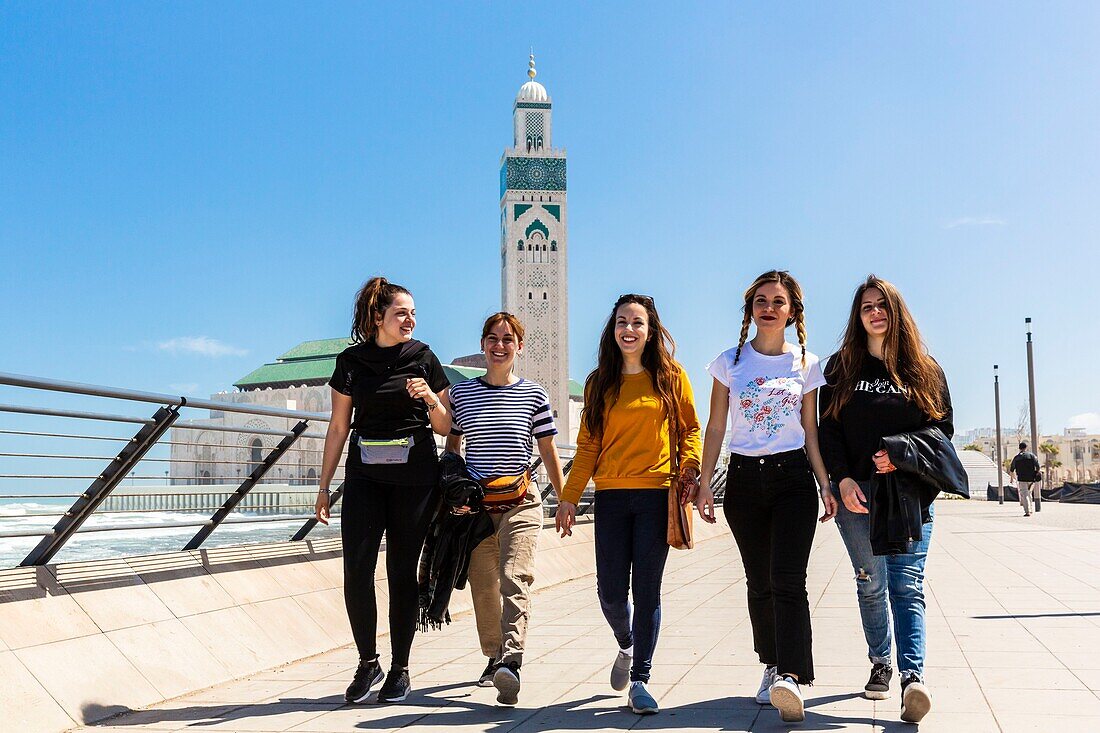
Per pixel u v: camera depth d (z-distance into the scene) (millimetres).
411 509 5438
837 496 4785
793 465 4773
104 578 5824
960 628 7262
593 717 4742
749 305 5055
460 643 7336
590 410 5234
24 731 4406
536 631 7809
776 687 4348
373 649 5309
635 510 5051
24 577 5367
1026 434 99938
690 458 5059
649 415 5059
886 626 5027
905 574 4621
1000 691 5020
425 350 5633
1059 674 5441
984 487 77125
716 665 6082
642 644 4910
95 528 6016
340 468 9133
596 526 5188
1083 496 45219
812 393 4922
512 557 5438
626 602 5137
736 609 8953
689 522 4996
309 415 7918
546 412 5754
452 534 5492
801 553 4633
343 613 7621
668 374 5102
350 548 5352
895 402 4711
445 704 5152
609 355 5191
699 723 4547
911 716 4367
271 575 7297
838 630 7383
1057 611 8141
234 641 6219
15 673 4660
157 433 6203
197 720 4805
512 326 5766
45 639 5012
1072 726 4262
